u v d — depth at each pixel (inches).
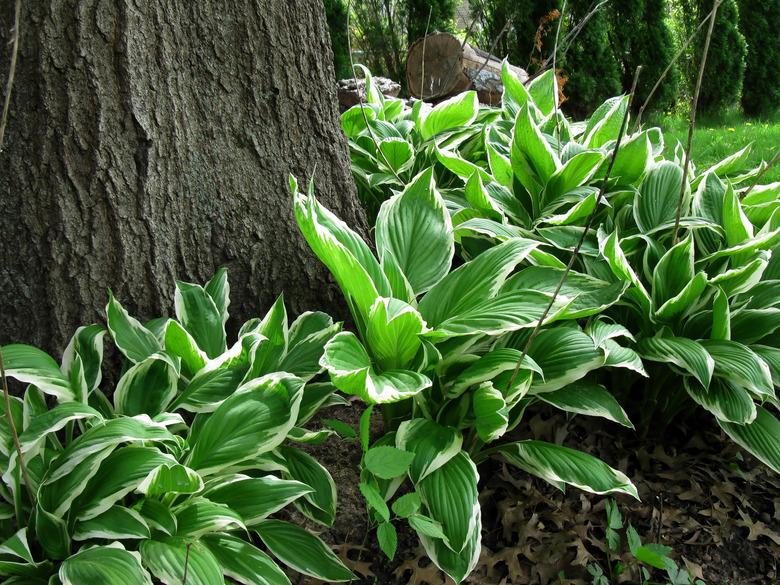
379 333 43.5
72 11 44.4
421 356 44.7
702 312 52.9
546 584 44.5
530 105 73.0
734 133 160.2
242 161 51.7
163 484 37.6
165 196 48.6
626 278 50.4
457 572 39.1
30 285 46.0
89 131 45.6
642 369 46.1
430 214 51.6
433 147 74.9
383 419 52.6
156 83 47.4
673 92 201.2
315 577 39.8
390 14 186.1
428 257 50.3
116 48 45.7
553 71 79.7
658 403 55.4
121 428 36.6
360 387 39.8
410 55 138.9
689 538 48.3
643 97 202.4
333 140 57.1
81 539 36.3
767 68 210.7
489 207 58.4
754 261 49.6
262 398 41.9
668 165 60.0
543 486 51.0
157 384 44.2
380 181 70.9
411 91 140.6
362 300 44.0
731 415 47.7
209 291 49.1
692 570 45.7
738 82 205.5
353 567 43.8
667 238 57.7
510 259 46.9
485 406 42.6
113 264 47.3
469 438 48.3
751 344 53.1
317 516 43.0
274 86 52.5
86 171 45.8
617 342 53.2
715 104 210.2
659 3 193.0
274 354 47.3
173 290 49.9
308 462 44.5
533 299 44.3
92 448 35.6
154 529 37.7
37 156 45.0
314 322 51.0
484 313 44.1
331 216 46.1
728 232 54.8
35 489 38.9
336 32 185.6
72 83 44.9
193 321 47.1
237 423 41.1
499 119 77.0
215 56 49.9
